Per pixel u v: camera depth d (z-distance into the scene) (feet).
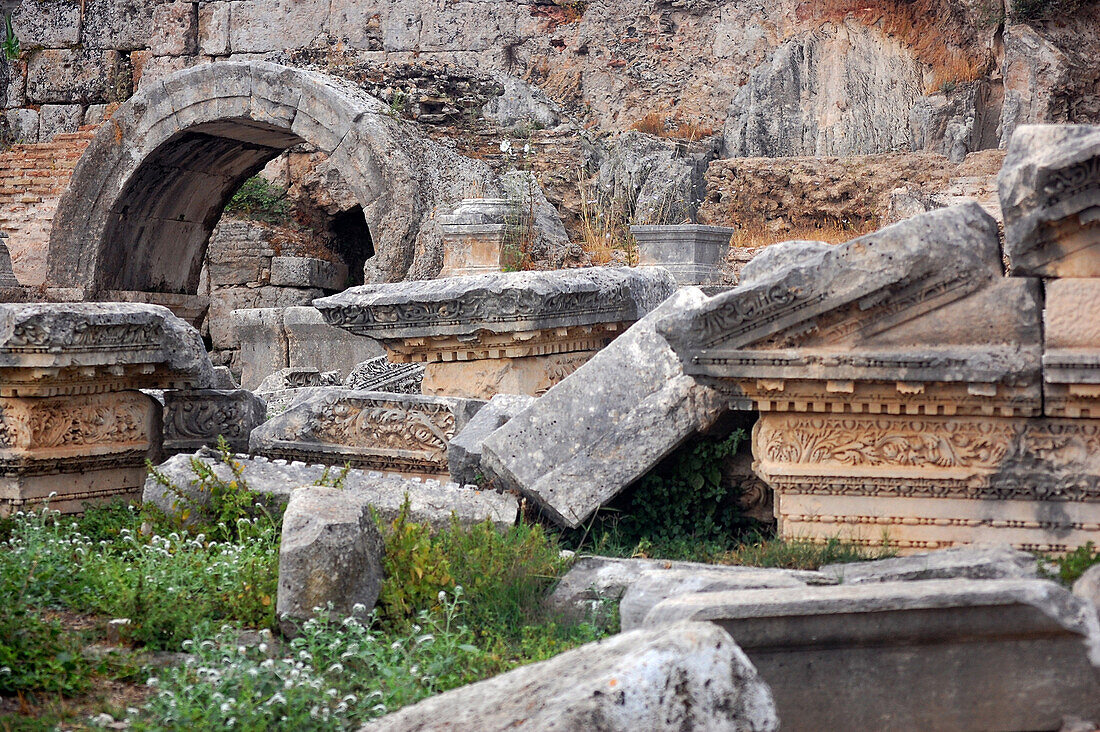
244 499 22.30
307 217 85.20
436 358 32.30
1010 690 13.30
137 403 26.48
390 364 49.47
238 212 82.89
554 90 82.58
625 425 22.84
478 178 63.16
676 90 79.87
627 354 23.50
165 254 76.18
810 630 13.47
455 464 24.34
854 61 73.87
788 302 20.38
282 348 59.88
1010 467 20.26
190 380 26.71
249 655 16.99
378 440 27.20
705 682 10.08
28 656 16.24
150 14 91.66
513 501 22.52
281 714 14.98
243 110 66.64
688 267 50.67
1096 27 68.69
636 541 23.25
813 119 73.97
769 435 21.48
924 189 63.82
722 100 78.74
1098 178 18.67
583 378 23.45
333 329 56.85
